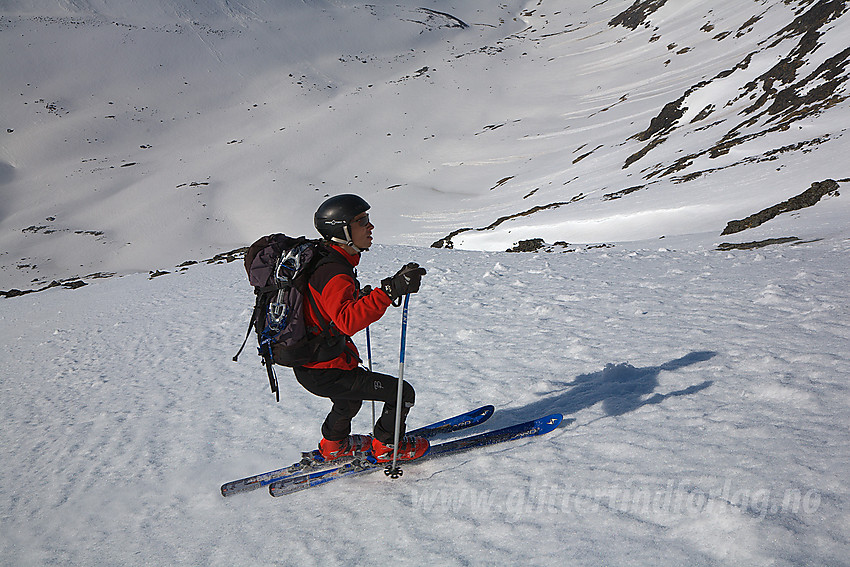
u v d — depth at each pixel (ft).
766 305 21.22
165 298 56.39
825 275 24.98
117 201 365.40
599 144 303.27
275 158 408.87
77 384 28.76
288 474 12.95
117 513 13.56
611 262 39.32
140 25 599.16
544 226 121.19
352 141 424.05
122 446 18.29
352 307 10.53
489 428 14.75
